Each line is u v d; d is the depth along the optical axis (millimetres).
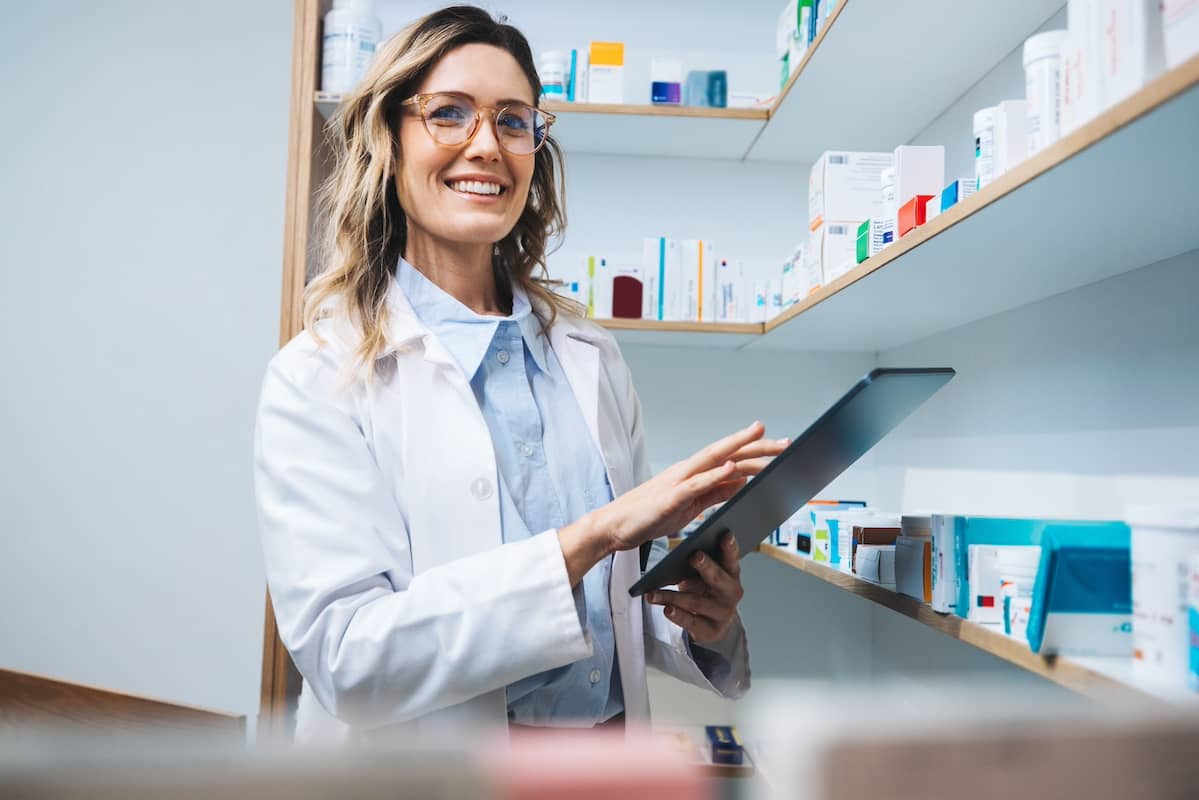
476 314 1270
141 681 2504
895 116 2158
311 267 1981
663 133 2346
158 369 2557
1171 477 1266
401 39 1250
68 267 2564
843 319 1963
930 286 1549
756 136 2348
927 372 920
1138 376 1352
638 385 2543
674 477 1015
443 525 1133
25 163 2572
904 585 1237
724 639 1316
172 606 2518
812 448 952
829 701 153
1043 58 1003
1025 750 149
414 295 1278
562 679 1163
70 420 2543
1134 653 753
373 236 1308
